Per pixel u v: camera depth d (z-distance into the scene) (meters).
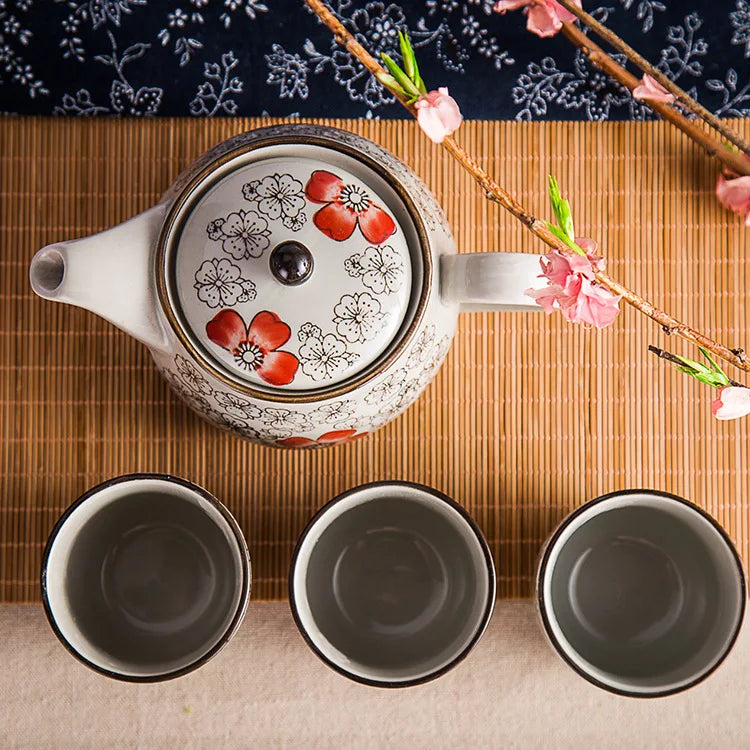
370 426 0.53
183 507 0.57
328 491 0.60
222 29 0.62
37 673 0.61
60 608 0.54
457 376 0.61
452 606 0.58
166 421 0.60
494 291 0.49
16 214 0.60
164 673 0.53
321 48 0.63
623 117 0.63
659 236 0.61
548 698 0.61
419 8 0.63
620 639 0.59
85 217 0.61
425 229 0.50
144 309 0.49
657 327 0.61
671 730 0.61
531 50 0.63
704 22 0.63
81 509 0.54
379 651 0.58
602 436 0.61
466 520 0.54
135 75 0.62
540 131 0.61
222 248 0.48
